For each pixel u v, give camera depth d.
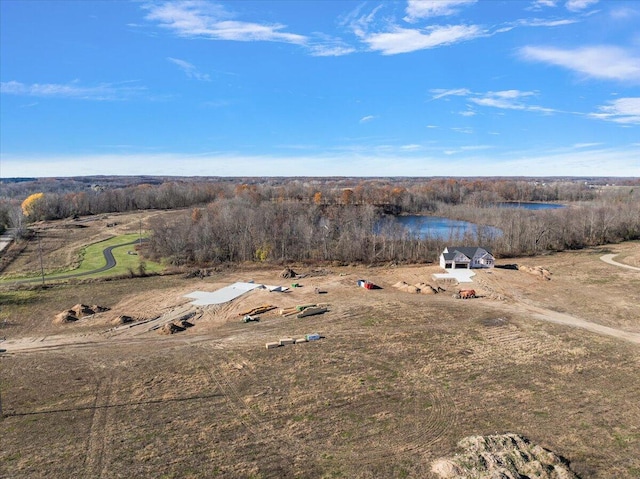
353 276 64.31
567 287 57.97
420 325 43.44
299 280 62.31
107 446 23.73
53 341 39.84
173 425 25.81
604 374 32.53
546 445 23.69
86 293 55.66
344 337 40.19
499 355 36.03
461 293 53.56
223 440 24.23
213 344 38.75
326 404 28.16
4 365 34.50
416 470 21.52
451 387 30.44
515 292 55.72
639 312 47.88
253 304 50.94
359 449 23.34
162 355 36.31
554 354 36.25
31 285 58.78
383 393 29.58
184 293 55.47
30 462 22.38
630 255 78.44
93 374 32.78
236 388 30.42
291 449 23.36
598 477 21.06
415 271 66.44
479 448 22.70
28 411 27.55
